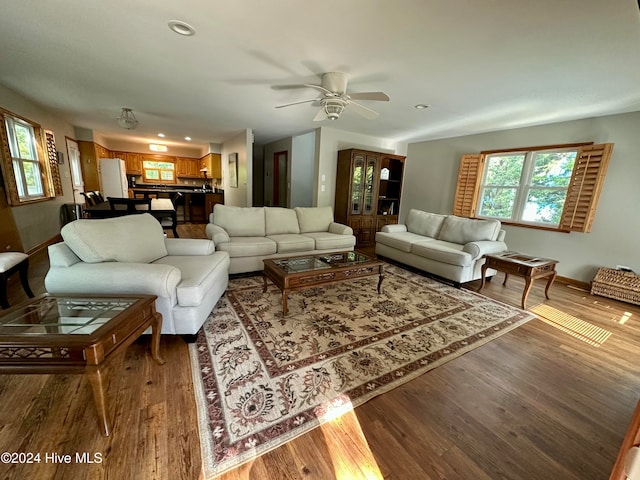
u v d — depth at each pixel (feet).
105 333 3.77
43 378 5.02
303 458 3.77
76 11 5.55
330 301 8.98
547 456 3.96
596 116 11.12
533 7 4.84
